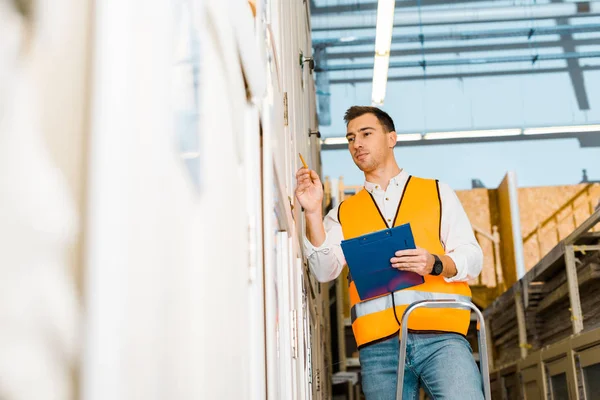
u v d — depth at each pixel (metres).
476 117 10.05
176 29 0.43
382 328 2.13
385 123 2.37
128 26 0.30
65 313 0.26
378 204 2.29
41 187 0.26
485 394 1.92
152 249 0.34
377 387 2.15
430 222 2.21
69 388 0.26
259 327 0.87
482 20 10.13
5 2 0.25
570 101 10.05
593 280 3.98
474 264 2.14
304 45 4.00
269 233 1.09
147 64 0.35
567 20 10.22
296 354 1.76
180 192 0.43
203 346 0.48
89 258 0.26
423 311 2.09
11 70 0.25
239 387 0.70
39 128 0.26
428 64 10.19
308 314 2.58
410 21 10.20
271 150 1.17
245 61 0.80
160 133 0.37
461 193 9.16
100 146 0.27
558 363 4.08
